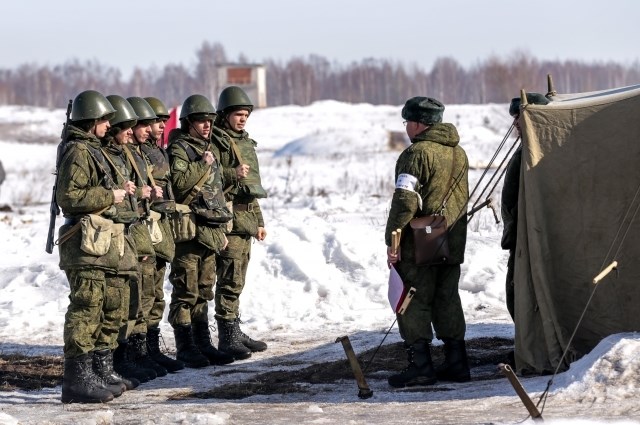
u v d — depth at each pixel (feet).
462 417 32.14
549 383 33.24
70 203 37.58
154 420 33.55
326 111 388.78
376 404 35.60
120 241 38.73
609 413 31.07
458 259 39.55
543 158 40.09
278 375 42.80
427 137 39.37
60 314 58.80
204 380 42.98
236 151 47.67
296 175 151.33
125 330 41.70
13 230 83.87
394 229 38.73
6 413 36.09
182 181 45.19
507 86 504.43
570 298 39.99
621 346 34.58
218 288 48.08
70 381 38.65
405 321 39.27
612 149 39.11
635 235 38.81
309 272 60.64
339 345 48.75
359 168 168.25
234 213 48.06
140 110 42.80
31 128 363.35
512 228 42.27
